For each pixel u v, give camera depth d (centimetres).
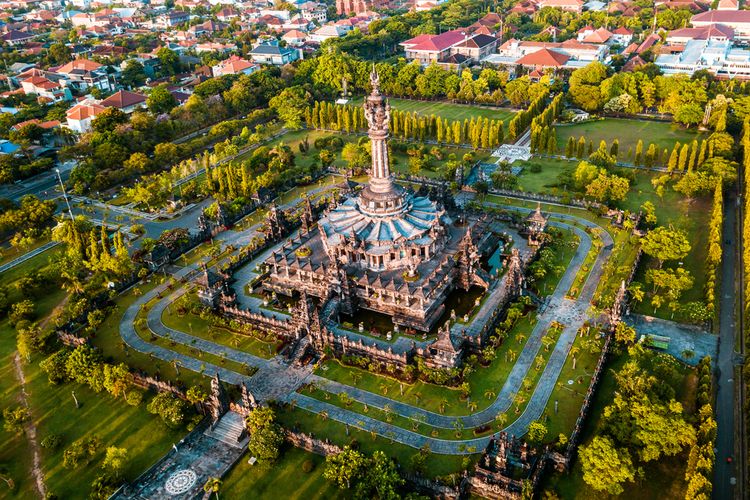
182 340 13938
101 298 15425
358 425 11169
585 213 18700
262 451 10275
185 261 17412
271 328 14050
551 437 10588
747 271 14388
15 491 10238
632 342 12519
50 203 19812
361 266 15750
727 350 12500
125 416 11744
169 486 10125
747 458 9844
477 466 9719
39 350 13738
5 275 17125
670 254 14638
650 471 9906
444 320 14262
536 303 14400
